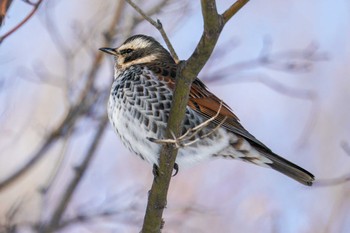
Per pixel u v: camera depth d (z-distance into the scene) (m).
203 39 8.66
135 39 12.59
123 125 11.12
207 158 11.38
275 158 11.45
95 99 13.23
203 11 8.45
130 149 11.27
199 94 11.30
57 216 12.57
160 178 9.77
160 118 10.90
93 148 13.13
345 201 14.08
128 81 11.14
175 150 9.55
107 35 13.65
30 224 12.47
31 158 13.13
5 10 9.52
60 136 12.97
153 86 11.00
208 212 15.03
